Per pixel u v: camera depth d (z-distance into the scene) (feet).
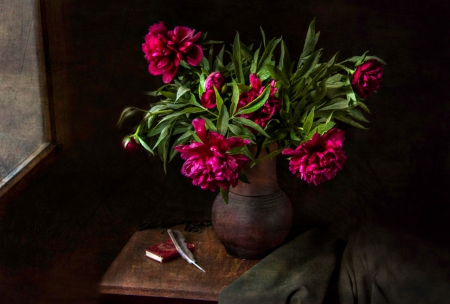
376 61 4.19
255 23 5.47
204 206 5.95
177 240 5.29
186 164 3.89
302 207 5.85
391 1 5.30
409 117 5.52
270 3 5.41
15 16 4.97
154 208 6.03
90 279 6.03
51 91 5.32
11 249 5.24
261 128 4.02
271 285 4.61
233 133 4.16
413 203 5.67
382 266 4.97
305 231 5.49
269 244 4.92
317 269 4.83
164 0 5.53
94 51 5.66
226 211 4.89
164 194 5.98
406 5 5.29
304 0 5.37
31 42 5.07
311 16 5.41
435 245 5.31
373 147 5.62
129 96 5.81
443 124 5.48
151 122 4.54
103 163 5.91
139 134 4.54
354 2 5.33
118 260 5.13
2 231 5.10
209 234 5.58
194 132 4.35
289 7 5.40
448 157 5.53
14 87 5.13
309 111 4.41
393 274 4.90
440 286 4.79
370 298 4.76
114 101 5.80
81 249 5.94
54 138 5.48
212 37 5.55
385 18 5.34
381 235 5.26
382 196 5.72
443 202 5.61
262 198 4.83
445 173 5.57
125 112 4.81
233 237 4.93
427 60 5.38
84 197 5.89
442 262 5.05
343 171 5.71
